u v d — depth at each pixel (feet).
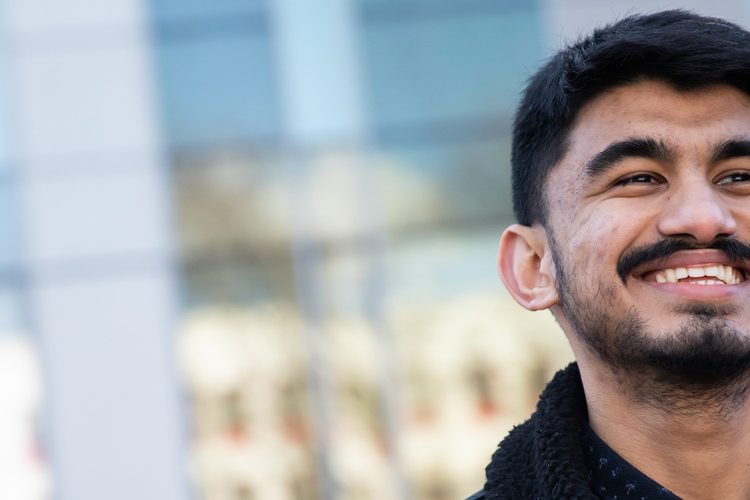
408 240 30.66
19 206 30.71
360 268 30.68
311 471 30.19
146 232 30.81
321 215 30.81
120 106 30.91
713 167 6.99
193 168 30.96
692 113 7.01
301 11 30.89
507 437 7.55
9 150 30.81
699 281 6.81
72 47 31.01
